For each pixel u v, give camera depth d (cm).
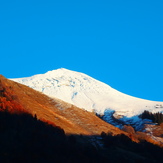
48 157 12400
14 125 14338
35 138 13588
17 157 11756
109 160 14562
